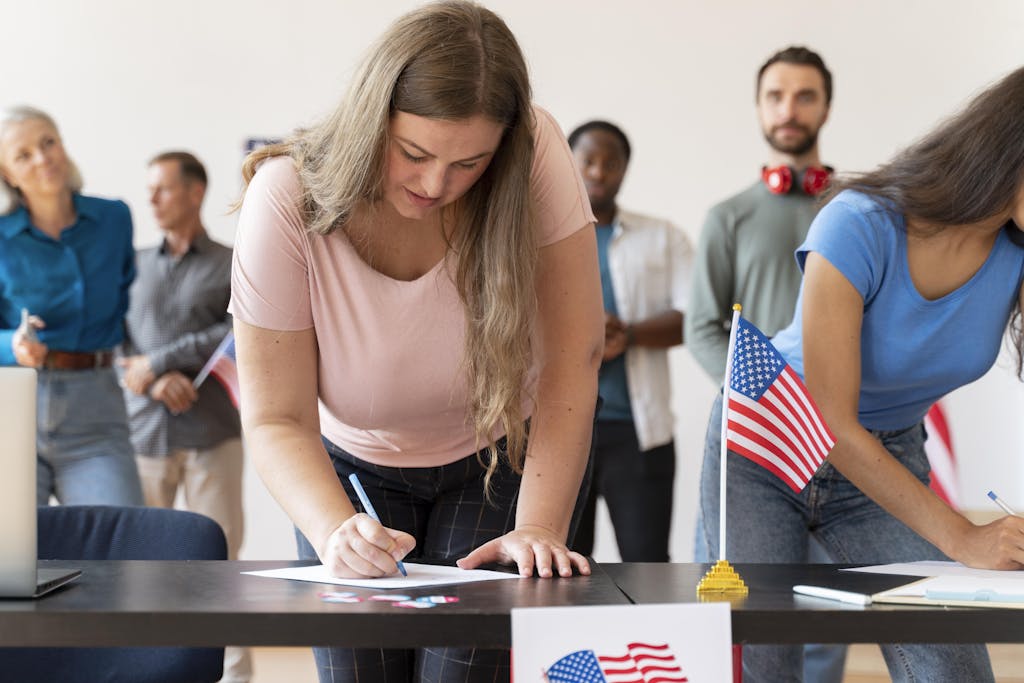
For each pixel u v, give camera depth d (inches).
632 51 206.8
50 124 149.1
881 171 79.8
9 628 53.0
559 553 65.2
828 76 154.8
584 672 51.9
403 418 75.7
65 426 145.8
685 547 204.5
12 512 56.5
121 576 64.3
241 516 173.6
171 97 204.8
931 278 78.7
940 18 206.5
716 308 149.0
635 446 159.0
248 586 60.6
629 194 207.6
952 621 55.1
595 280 74.4
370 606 54.4
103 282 150.6
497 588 60.1
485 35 63.6
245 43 205.3
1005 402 203.3
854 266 77.0
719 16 206.4
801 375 83.3
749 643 54.4
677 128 207.2
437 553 77.4
